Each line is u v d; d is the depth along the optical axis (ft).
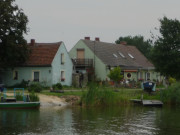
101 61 215.51
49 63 188.14
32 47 200.13
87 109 124.26
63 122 96.12
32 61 192.03
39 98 133.80
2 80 195.31
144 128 89.56
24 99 126.52
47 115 107.96
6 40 173.78
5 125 90.84
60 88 166.91
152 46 161.79
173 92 146.82
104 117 106.11
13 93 140.26
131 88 189.57
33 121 96.89
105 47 235.61
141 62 253.24
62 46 198.70
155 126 92.38
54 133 82.43
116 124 94.43
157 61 158.40
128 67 229.04
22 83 189.16
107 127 90.02
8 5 175.11
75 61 218.18
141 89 180.65
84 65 216.13
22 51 181.47
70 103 135.85
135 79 232.12
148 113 116.78
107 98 135.33
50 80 188.34
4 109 119.85
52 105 131.44
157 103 138.41
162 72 158.30
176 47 155.33
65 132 83.61
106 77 213.87
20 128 87.20
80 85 200.34
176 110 126.11
